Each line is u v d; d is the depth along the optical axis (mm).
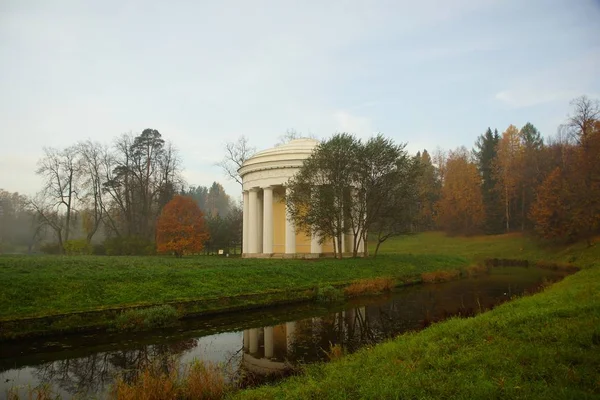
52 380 12680
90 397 11336
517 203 81812
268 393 9930
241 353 15523
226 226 66688
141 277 23719
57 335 17094
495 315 14586
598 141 53062
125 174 62250
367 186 39406
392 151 38781
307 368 12453
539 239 63812
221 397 10555
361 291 29641
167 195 63531
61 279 21188
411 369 9625
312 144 51188
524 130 100000
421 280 37188
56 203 61062
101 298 20422
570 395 6879
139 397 10062
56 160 61031
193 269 28203
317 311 23844
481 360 9531
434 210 92250
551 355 8906
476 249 69688
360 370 10461
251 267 30609
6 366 13930
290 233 45750
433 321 18891
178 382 11227
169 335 18031
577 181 54719
